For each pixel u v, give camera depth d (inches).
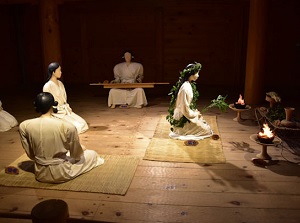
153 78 323.9
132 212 104.9
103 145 161.6
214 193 115.1
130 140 168.2
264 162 136.5
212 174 129.0
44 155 120.3
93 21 316.8
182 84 162.4
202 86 308.5
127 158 143.5
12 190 119.1
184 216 102.3
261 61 230.8
